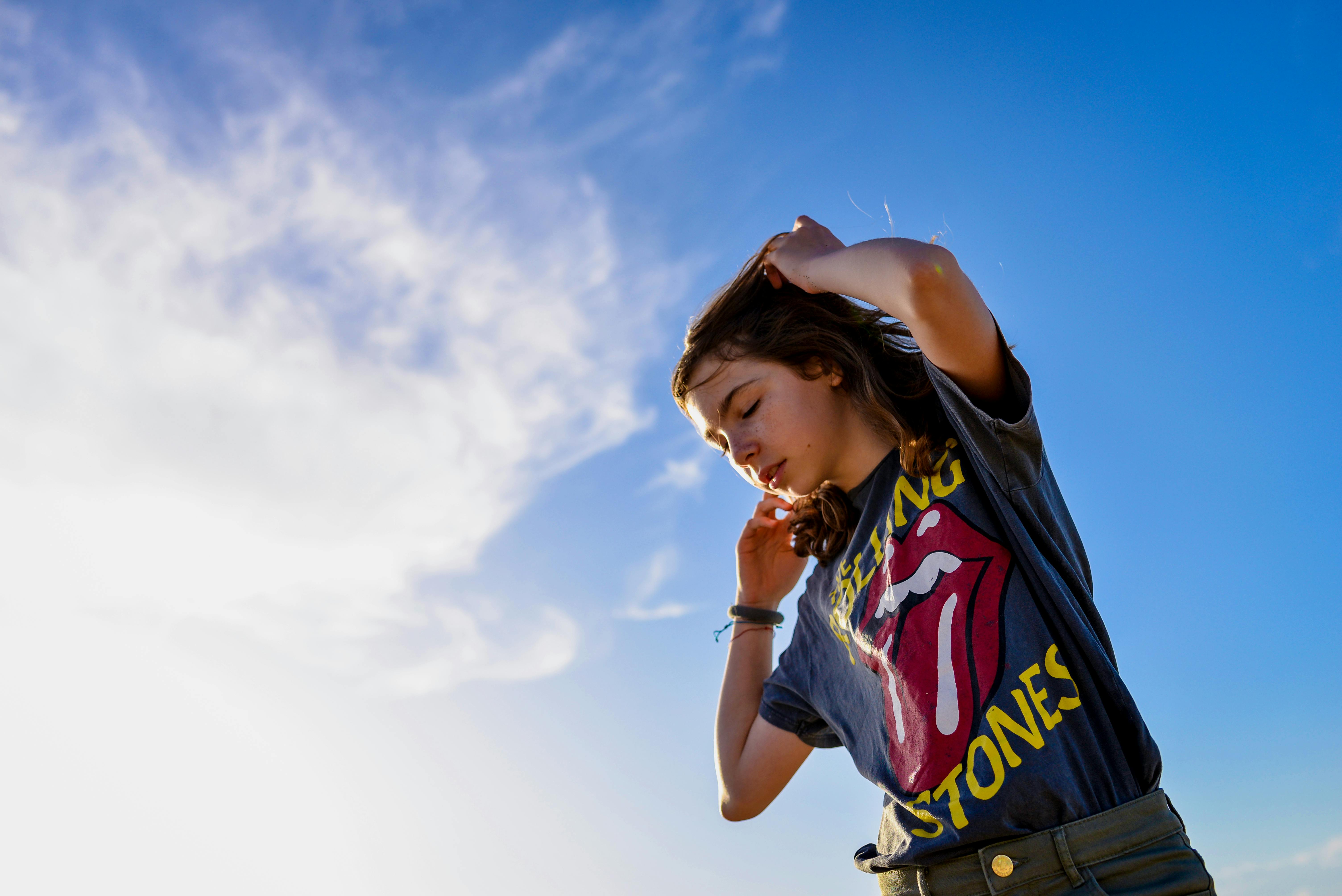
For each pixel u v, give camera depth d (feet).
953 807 3.62
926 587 4.08
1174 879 3.33
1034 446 3.92
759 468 4.85
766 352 4.86
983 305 3.78
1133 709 3.65
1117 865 3.33
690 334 5.30
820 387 4.79
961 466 4.29
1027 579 3.91
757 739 5.68
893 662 4.10
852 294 4.19
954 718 3.76
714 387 5.01
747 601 6.55
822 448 4.78
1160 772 3.69
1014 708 3.65
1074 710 3.62
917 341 3.84
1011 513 3.97
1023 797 3.48
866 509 4.67
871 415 4.68
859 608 4.49
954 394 3.87
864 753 4.46
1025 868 3.41
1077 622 3.74
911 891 3.77
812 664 5.22
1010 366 3.82
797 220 5.14
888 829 4.09
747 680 6.26
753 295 5.16
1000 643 3.78
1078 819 3.41
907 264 3.67
